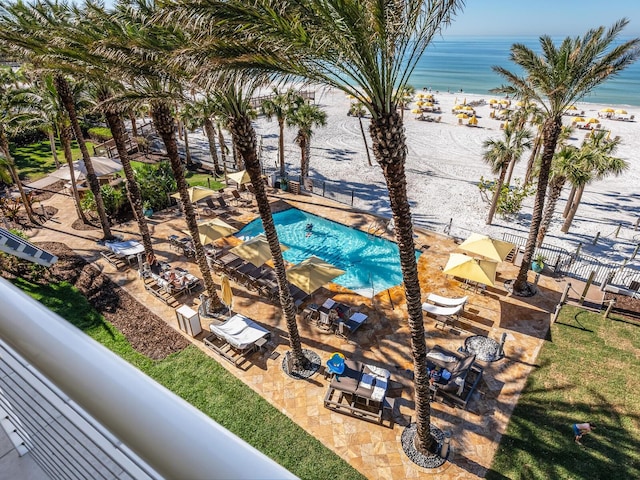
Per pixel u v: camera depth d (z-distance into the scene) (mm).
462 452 10375
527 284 17297
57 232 21094
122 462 1384
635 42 13383
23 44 11719
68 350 1363
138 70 10828
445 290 17125
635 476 9773
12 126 20438
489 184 28141
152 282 16953
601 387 12273
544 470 9922
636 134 47312
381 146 7754
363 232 22562
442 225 23656
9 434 2324
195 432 1112
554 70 14078
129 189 16484
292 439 10617
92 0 11828
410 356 13438
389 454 10289
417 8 7199
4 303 1614
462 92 92812
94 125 41531
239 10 6707
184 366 12836
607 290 17016
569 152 21078
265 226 11234
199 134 43906
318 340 14102
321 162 35250
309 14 6918
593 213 25844
